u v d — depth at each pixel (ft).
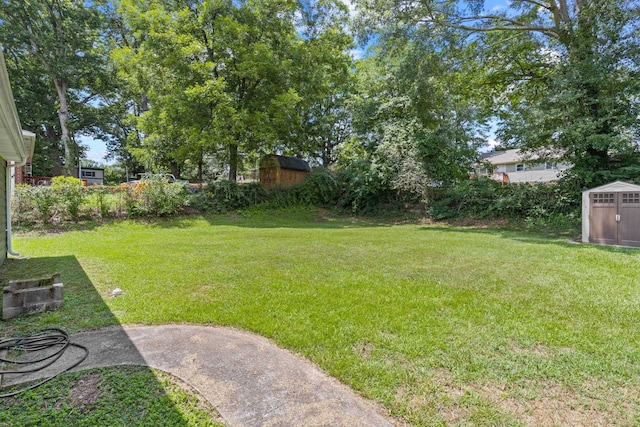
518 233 30.30
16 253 18.84
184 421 5.54
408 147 41.55
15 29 51.67
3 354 7.75
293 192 48.88
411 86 37.99
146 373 7.00
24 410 5.74
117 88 64.03
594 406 5.90
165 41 38.50
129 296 11.75
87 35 58.65
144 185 34.63
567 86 29.35
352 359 7.48
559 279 13.94
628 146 28.22
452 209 41.42
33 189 29.12
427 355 7.63
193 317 9.93
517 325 9.25
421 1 32.73
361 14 35.24
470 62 37.19
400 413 5.76
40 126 66.80
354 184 46.60
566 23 31.01
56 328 9.20
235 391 6.40
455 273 15.02
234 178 47.26
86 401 6.02
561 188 34.27
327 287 12.83
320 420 5.61
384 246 22.49
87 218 31.58
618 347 7.99
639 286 12.86
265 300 11.34
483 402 6.01
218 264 16.72
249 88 43.73
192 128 39.34
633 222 22.07
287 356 7.77
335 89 57.77
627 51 27.53
